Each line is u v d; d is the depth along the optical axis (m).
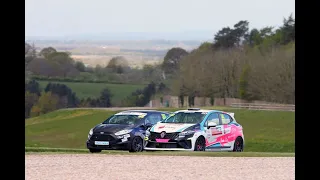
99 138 75.81
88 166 53.78
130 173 49.44
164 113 81.56
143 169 52.09
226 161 59.28
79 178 46.38
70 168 52.22
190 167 53.94
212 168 53.41
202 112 75.50
